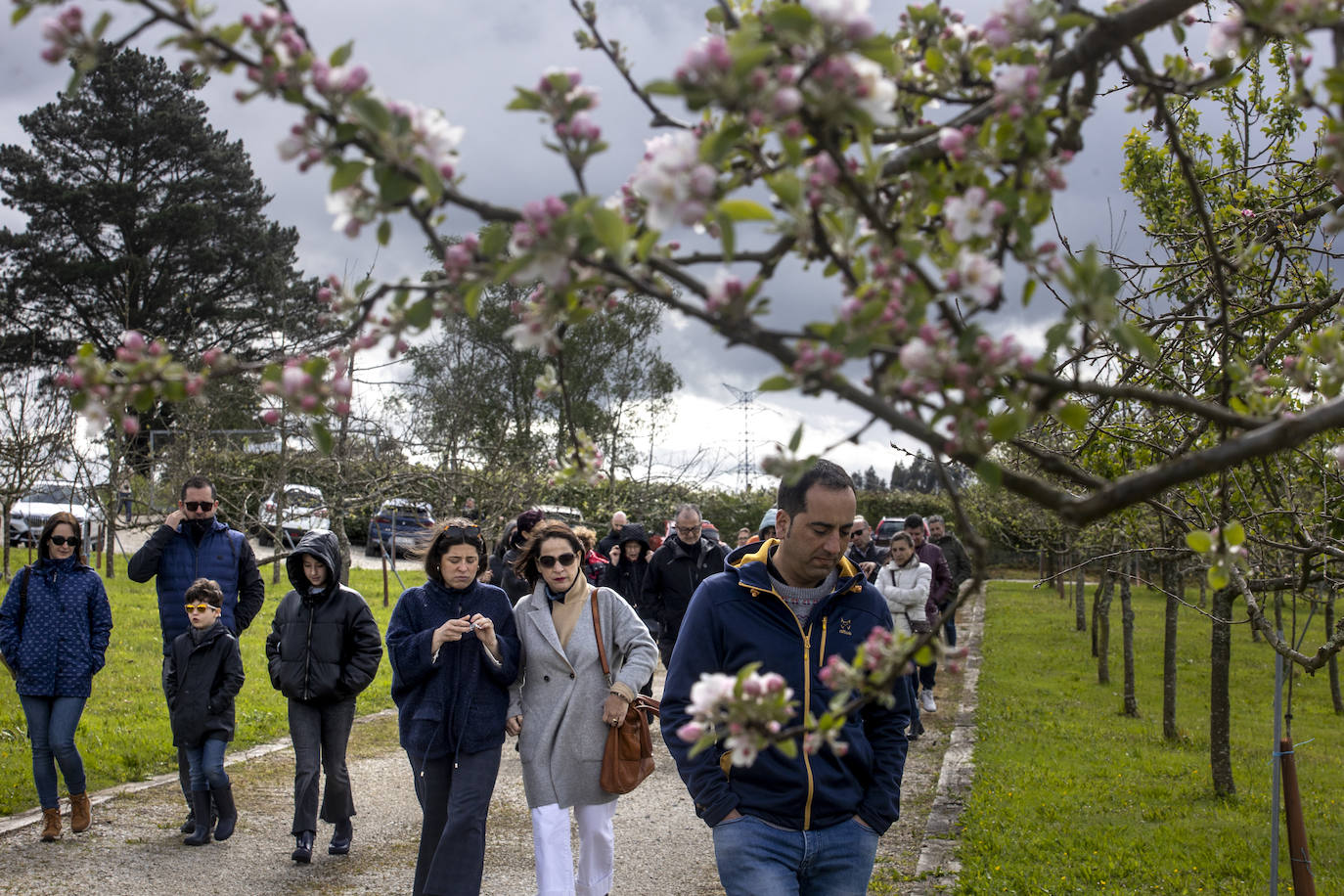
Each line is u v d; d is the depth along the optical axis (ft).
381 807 23.09
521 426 86.84
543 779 15.25
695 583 30.37
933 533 39.93
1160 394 4.95
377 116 4.30
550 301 5.01
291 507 49.73
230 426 59.36
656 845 21.43
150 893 17.33
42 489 61.41
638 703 15.64
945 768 27.99
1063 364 6.71
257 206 125.90
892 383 4.65
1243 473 14.58
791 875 10.48
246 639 43.86
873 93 4.38
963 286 4.72
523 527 26.07
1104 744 32.35
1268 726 39.60
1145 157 17.67
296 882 18.21
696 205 4.26
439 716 15.56
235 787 23.97
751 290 4.48
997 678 46.47
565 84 4.59
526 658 15.96
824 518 10.85
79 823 20.06
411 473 47.09
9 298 113.50
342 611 19.69
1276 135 14.99
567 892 14.73
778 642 10.98
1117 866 19.62
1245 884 18.92
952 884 18.66
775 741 5.17
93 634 20.17
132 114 119.65
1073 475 5.53
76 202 115.24
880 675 5.27
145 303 115.75
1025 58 5.34
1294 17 5.44
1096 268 4.85
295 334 107.14
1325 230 6.78
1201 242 14.65
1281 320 14.14
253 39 4.41
